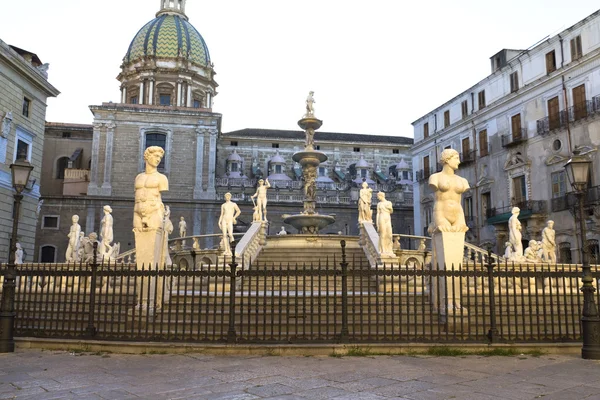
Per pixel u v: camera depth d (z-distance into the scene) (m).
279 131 72.06
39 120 40.38
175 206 52.50
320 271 10.48
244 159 67.50
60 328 12.00
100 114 53.56
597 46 34.75
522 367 8.95
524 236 39.69
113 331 11.38
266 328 11.50
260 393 7.12
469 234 46.34
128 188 52.88
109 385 7.59
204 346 10.21
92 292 10.99
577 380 7.95
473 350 10.29
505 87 43.22
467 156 46.91
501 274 10.74
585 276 10.14
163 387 7.46
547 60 39.16
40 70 40.56
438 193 12.80
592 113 34.53
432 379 8.01
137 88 62.84
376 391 7.24
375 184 63.97
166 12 67.25
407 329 10.53
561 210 36.50
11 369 8.76
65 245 50.09
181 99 62.34
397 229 61.81
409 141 74.31
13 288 10.73
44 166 58.91
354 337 10.48
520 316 12.42
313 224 27.67
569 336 11.09
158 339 10.56
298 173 65.38
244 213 55.06
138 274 10.71
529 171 40.09
